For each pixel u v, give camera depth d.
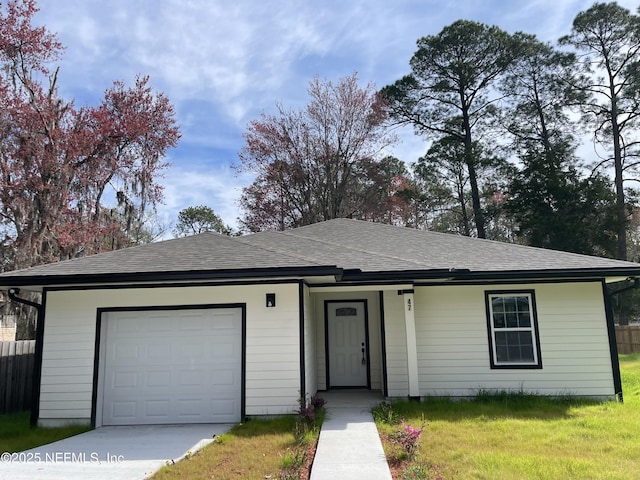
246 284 8.49
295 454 5.80
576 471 4.94
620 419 7.55
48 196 16.95
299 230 13.62
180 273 8.02
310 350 9.38
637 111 27.47
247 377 8.19
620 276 9.61
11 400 9.93
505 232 35.72
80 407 8.20
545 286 10.07
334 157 28.73
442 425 7.30
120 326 8.59
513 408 8.63
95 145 19.14
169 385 8.38
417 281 10.14
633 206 27.34
